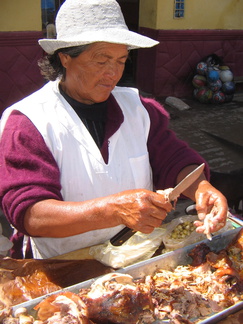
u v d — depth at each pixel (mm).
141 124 1978
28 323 1286
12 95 5750
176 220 1941
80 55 1634
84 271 1665
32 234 1628
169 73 6957
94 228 1531
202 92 6828
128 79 7973
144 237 1796
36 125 1699
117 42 1523
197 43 6926
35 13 5578
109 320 1378
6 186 1606
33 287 1561
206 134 5594
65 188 1786
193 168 1969
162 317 1407
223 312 1362
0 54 5492
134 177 1920
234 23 7086
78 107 1809
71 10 1609
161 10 6535
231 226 1926
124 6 7926
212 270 1635
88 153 1790
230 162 4789
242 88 7641
